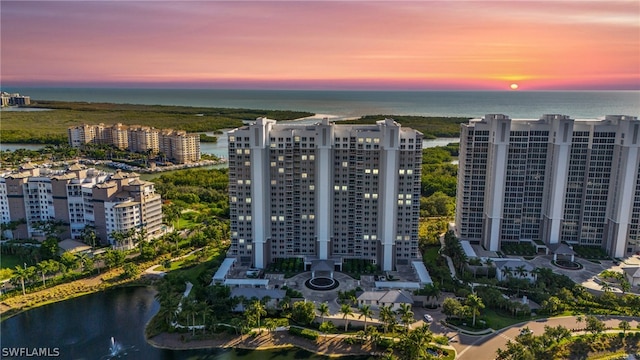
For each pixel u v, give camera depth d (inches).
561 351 6697.8
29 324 7672.2
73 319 7849.4
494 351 6786.4
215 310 7760.8
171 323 7519.7
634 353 6712.6
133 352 6929.1
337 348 6963.6
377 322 7406.5
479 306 7411.4
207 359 6761.8
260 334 7308.1
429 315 7775.6
